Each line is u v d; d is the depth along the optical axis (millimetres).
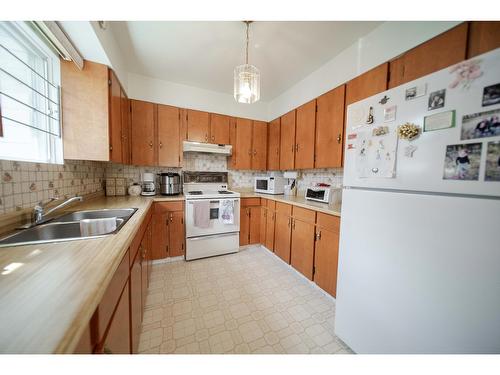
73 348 353
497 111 644
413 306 864
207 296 1678
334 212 1594
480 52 1005
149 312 1470
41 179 1208
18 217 1013
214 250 2463
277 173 3154
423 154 827
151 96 2484
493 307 666
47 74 1379
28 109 1251
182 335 1269
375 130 1010
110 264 632
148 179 2375
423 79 823
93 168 2016
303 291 1780
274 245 2465
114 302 700
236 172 3146
